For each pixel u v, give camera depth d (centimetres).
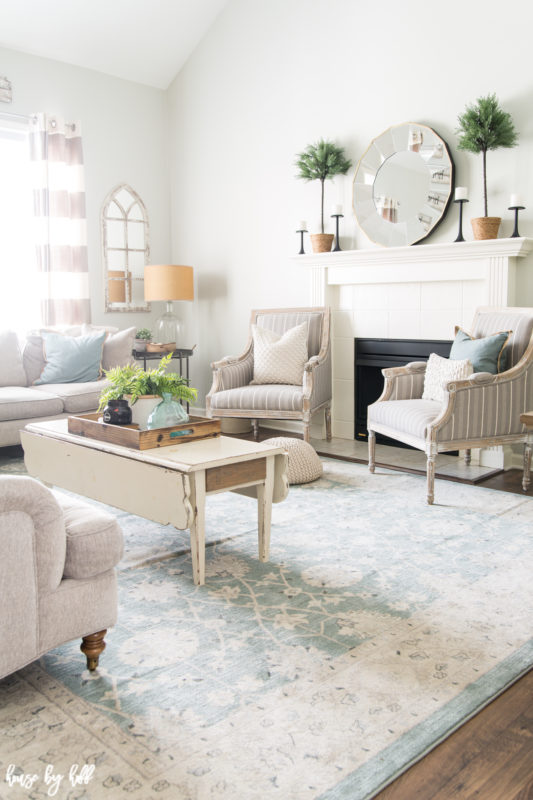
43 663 184
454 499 331
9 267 517
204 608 215
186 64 566
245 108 524
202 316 582
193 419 281
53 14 479
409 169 425
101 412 305
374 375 469
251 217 530
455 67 402
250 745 147
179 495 221
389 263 431
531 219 379
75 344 473
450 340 416
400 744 147
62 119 504
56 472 287
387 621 204
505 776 138
